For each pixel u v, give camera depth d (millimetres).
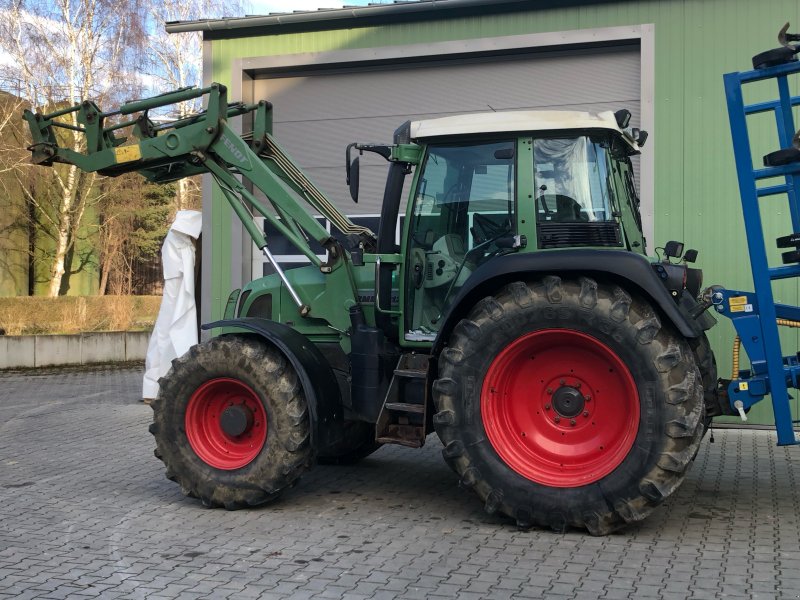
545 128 5164
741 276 8242
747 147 4855
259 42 9914
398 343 5629
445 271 5430
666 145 8438
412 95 9516
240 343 5488
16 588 3953
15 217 24625
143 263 27578
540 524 4801
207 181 10031
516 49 8938
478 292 5148
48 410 10055
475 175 5371
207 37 10086
